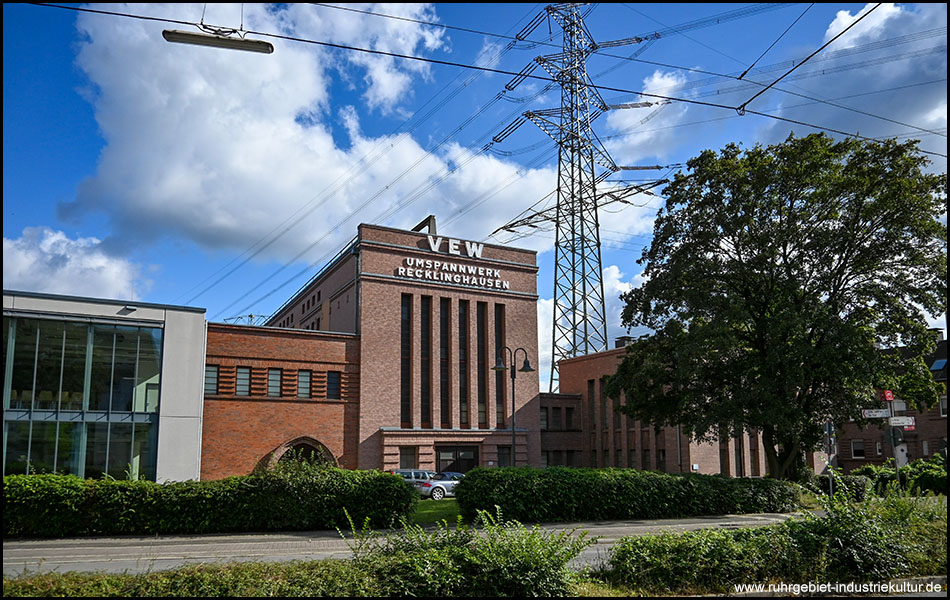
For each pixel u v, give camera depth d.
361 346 46.00
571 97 64.50
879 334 31.78
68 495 20.53
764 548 11.80
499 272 52.81
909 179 30.08
